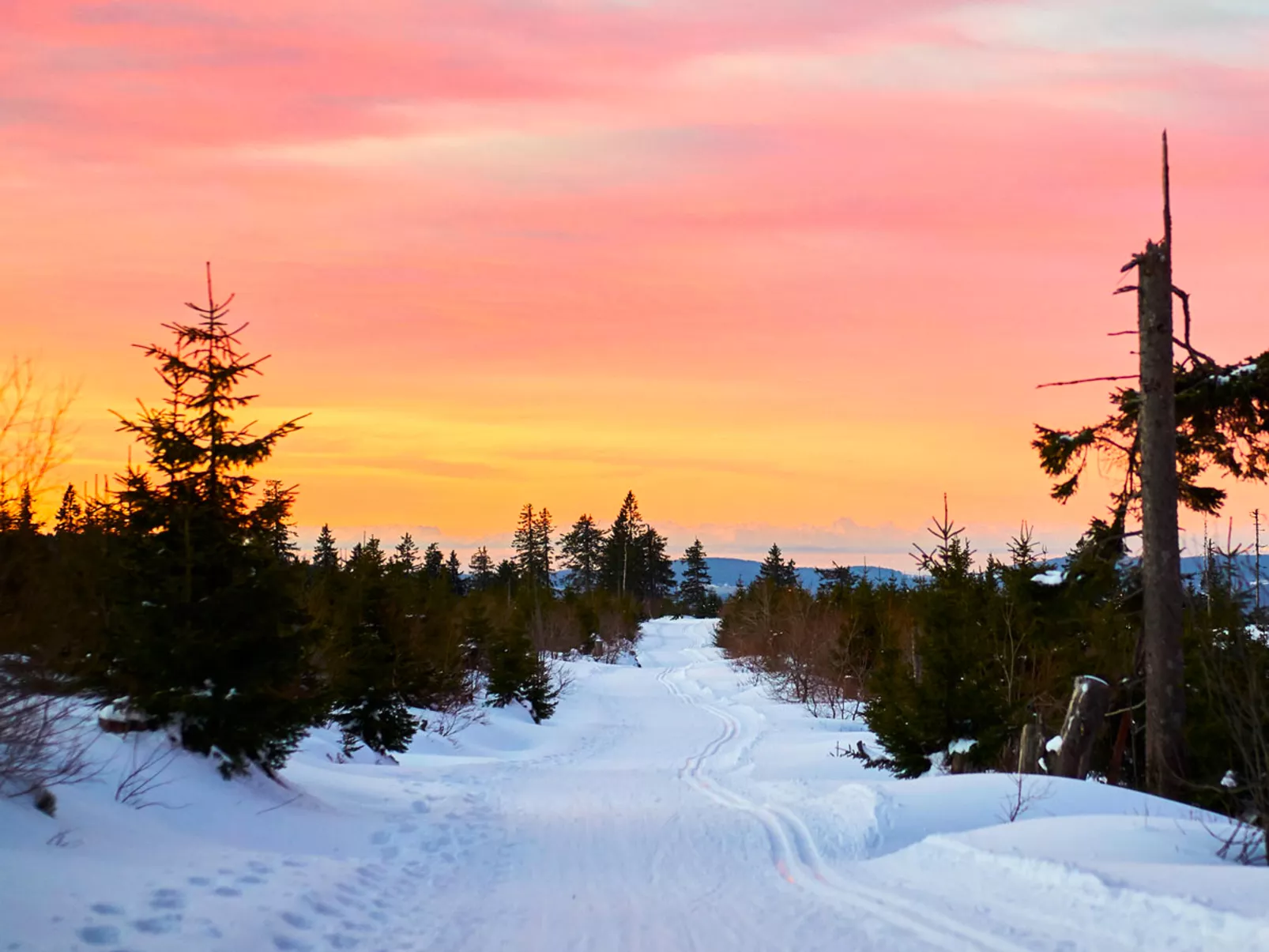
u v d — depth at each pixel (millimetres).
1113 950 7023
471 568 136375
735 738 30578
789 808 14672
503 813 15367
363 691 23859
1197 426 16031
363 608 27188
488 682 39438
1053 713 19656
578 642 71188
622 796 17453
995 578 20734
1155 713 14820
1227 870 8391
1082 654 20156
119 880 7977
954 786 13594
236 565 13141
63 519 12547
